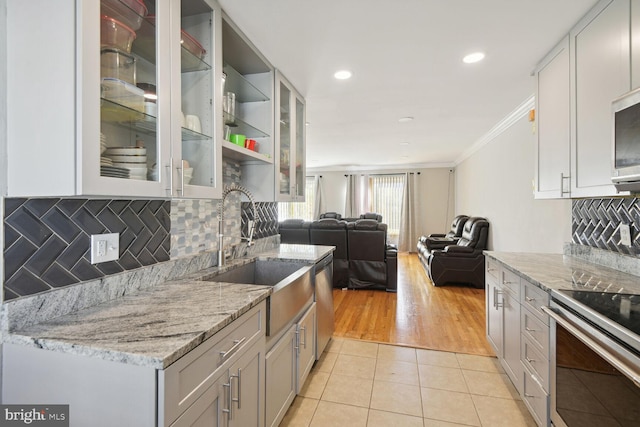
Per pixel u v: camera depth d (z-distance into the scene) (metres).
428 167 8.58
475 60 2.33
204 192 1.49
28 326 1.02
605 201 2.11
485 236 4.88
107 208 1.31
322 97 3.14
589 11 1.73
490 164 5.02
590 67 1.73
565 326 1.34
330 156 7.32
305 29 1.93
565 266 2.03
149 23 1.21
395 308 3.88
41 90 0.94
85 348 0.88
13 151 0.98
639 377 0.94
